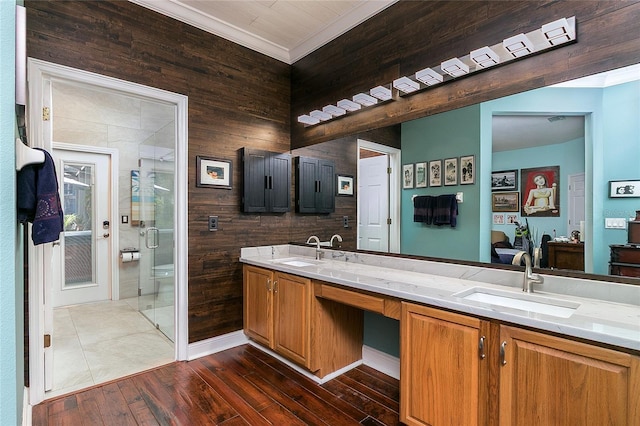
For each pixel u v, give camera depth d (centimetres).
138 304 410
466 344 144
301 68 322
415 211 226
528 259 163
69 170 401
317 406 201
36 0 195
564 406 117
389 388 223
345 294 203
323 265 257
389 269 237
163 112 304
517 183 178
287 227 334
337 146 285
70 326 337
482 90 191
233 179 291
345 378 236
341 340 242
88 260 418
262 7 254
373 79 254
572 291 156
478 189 193
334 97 288
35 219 137
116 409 195
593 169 153
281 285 251
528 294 160
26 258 195
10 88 88
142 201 379
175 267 262
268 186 309
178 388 219
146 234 363
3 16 87
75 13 209
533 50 167
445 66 190
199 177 268
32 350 197
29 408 182
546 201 167
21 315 152
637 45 140
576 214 157
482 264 192
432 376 156
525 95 174
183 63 259
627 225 143
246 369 247
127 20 230
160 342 297
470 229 197
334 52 287
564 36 156
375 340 251
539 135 169
